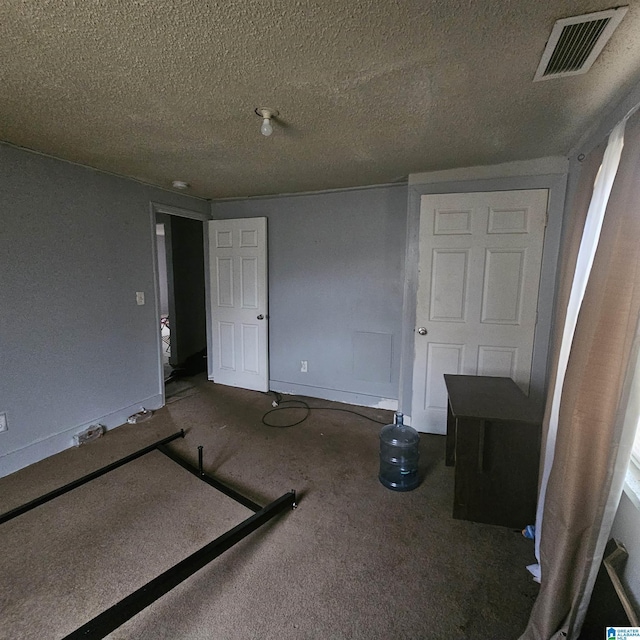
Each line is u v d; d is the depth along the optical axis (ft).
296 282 12.08
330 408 11.37
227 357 13.46
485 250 8.68
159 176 9.61
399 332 10.84
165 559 5.37
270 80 4.68
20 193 7.48
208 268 13.43
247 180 9.96
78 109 5.57
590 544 3.76
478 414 6.09
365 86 4.82
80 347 8.87
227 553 5.52
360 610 4.62
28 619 4.43
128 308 10.09
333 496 6.93
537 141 6.92
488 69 4.40
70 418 8.73
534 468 5.93
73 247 8.56
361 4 3.32
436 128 6.27
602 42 3.83
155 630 4.33
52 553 5.45
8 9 3.36
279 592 4.86
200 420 10.39
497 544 5.77
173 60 4.24
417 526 6.15
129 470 7.73
